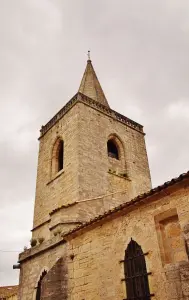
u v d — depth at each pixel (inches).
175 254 379.6
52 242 592.4
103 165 803.4
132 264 421.4
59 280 514.6
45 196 832.9
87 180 729.0
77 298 476.7
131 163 898.1
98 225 499.2
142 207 435.5
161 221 406.0
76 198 686.5
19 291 652.7
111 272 444.1
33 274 625.3
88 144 804.0
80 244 521.3
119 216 466.9
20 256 701.3
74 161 761.0
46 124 1026.7
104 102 1095.6
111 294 429.4
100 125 886.4
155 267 384.8
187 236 348.2
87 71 1215.6
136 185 857.5
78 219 626.5
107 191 757.3
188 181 377.7
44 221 776.3
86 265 490.6
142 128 1055.6
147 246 407.2
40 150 991.6
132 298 400.8
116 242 457.4
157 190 405.1
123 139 934.4
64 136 872.9
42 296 491.2
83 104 882.8
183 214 374.0
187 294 328.2
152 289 376.5
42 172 911.0
